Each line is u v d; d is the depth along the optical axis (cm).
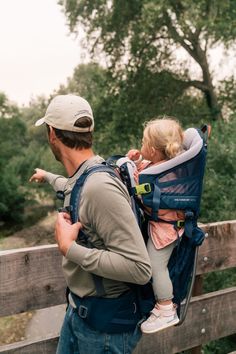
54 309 1420
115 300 167
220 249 278
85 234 162
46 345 222
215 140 1159
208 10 1741
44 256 216
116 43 2042
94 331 170
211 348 837
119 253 154
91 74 2214
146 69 2033
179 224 175
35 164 3094
